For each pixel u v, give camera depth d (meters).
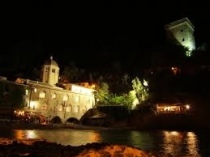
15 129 50.59
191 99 78.06
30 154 17.30
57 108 74.62
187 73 87.62
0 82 60.53
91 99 87.75
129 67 101.38
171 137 44.22
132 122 78.25
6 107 60.84
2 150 18.27
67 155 16.97
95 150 16.52
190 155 23.84
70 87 80.81
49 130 54.19
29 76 94.06
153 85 86.50
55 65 83.94
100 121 78.69
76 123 81.56
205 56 91.25
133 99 83.81
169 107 78.31
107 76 96.12
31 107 67.75
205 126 70.69
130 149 16.56
